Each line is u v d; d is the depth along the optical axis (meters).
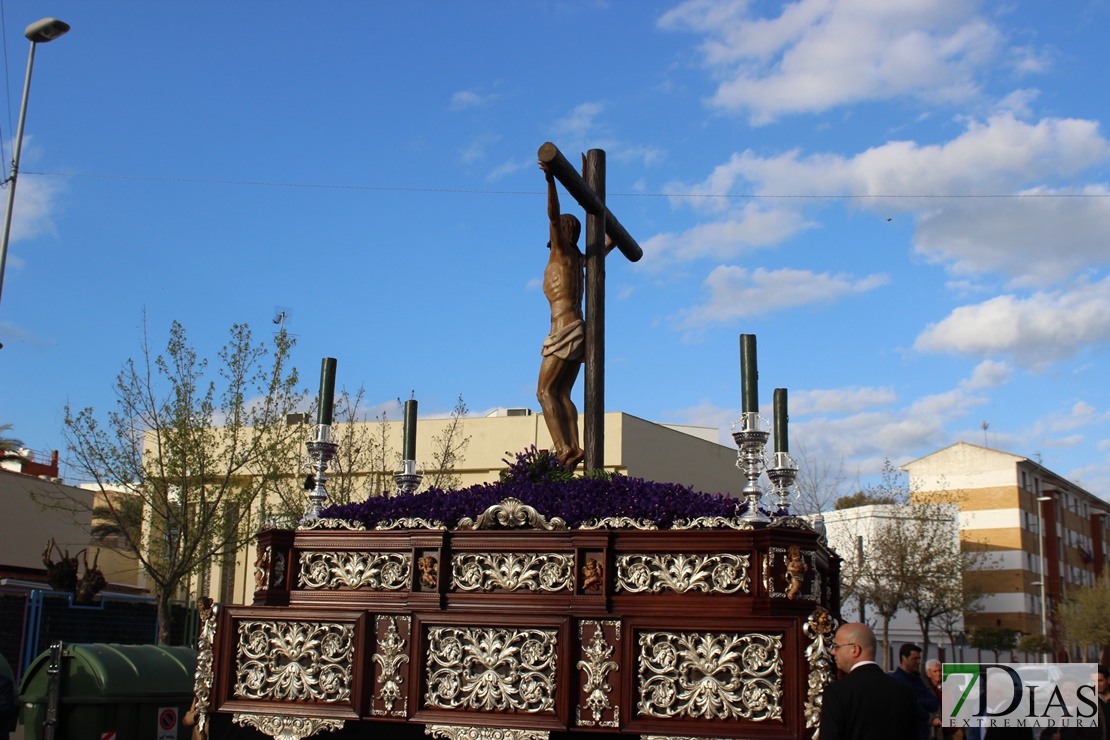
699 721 5.65
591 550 6.00
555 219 8.09
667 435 31.17
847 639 5.26
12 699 9.20
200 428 21.28
